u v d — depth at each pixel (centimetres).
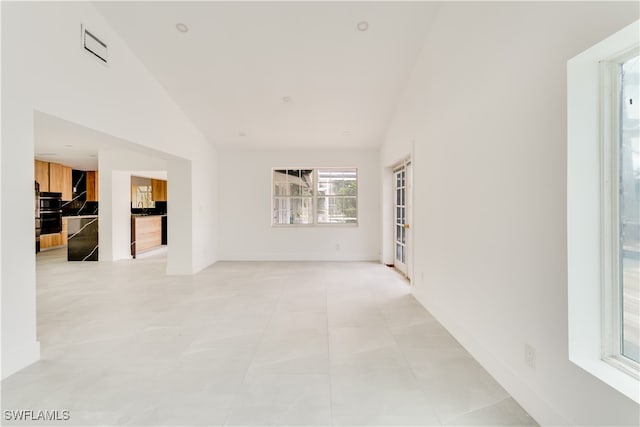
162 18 296
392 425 160
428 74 322
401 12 292
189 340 262
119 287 434
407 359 229
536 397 162
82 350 244
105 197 634
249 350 244
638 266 133
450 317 276
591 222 141
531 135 166
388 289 423
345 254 641
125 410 172
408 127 398
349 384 197
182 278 487
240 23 302
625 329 137
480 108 220
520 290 177
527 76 169
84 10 268
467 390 190
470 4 232
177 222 515
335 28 309
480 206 221
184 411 171
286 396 185
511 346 185
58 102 240
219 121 503
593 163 141
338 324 298
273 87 408
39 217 753
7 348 204
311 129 537
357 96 433
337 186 653
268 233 642
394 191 584
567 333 143
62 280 475
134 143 349
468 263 241
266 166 638
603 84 139
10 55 202
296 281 468
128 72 332
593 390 129
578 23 135
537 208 162
